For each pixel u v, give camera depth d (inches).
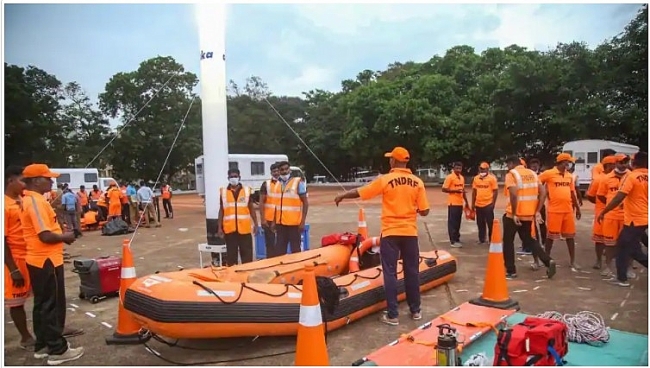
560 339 140.3
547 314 177.5
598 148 844.0
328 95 1908.2
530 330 137.1
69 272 323.9
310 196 1148.5
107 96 1605.6
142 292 163.0
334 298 178.2
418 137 1323.8
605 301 215.5
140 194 585.3
